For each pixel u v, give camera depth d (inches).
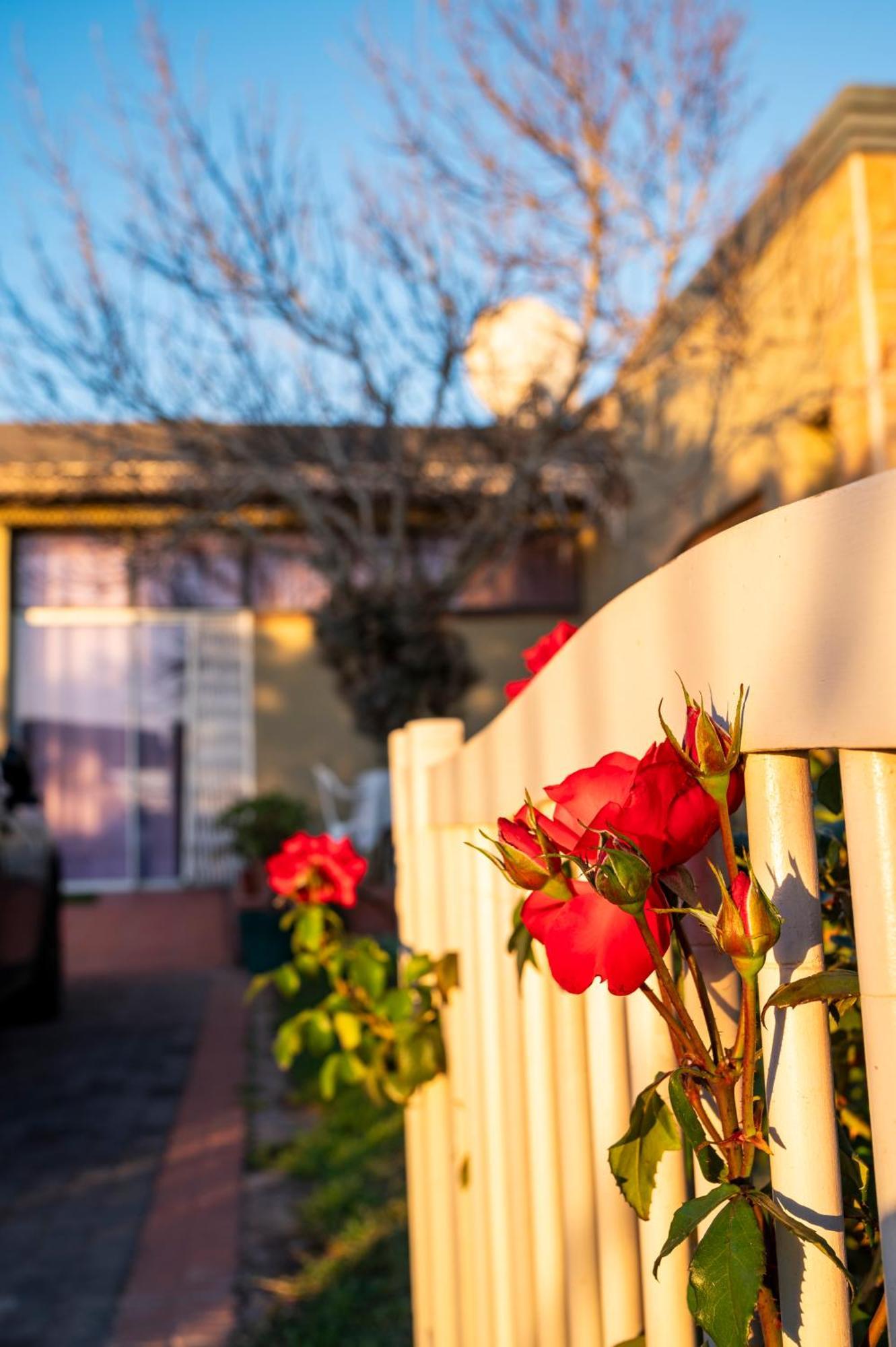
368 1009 84.6
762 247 281.4
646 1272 34.8
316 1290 116.3
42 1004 255.1
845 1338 24.6
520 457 323.6
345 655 337.1
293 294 299.7
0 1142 170.4
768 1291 25.7
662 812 24.3
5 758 223.5
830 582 21.7
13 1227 138.1
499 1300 54.3
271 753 485.7
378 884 333.1
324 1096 82.3
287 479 327.6
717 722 26.2
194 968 326.6
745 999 23.9
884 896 21.2
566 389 311.1
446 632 343.6
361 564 370.9
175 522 366.6
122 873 488.7
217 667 491.2
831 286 255.4
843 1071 39.9
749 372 301.9
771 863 25.0
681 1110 27.0
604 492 375.9
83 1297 117.8
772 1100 25.5
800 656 22.7
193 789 486.3
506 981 52.7
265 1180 151.2
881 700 20.0
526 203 294.5
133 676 492.4
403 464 323.6
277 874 89.0
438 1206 71.4
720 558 26.1
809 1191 24.9
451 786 64.1
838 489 21.5
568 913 25.9
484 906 56.3
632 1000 37.1
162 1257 126.9
